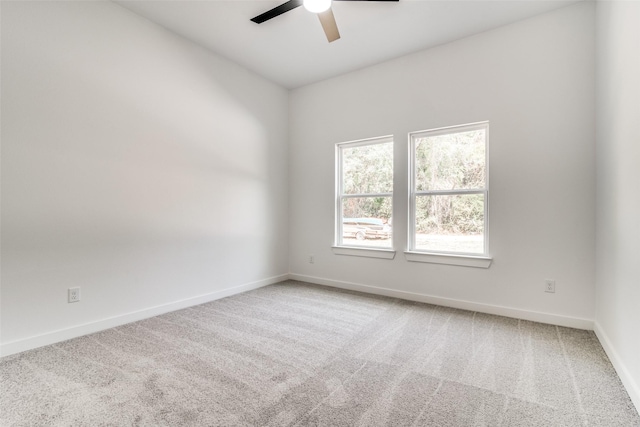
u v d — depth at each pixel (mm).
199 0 2580
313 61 3619
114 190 2605
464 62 3094
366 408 1533
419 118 3354
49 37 2240
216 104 3447
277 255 4281
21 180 2125
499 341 2332
